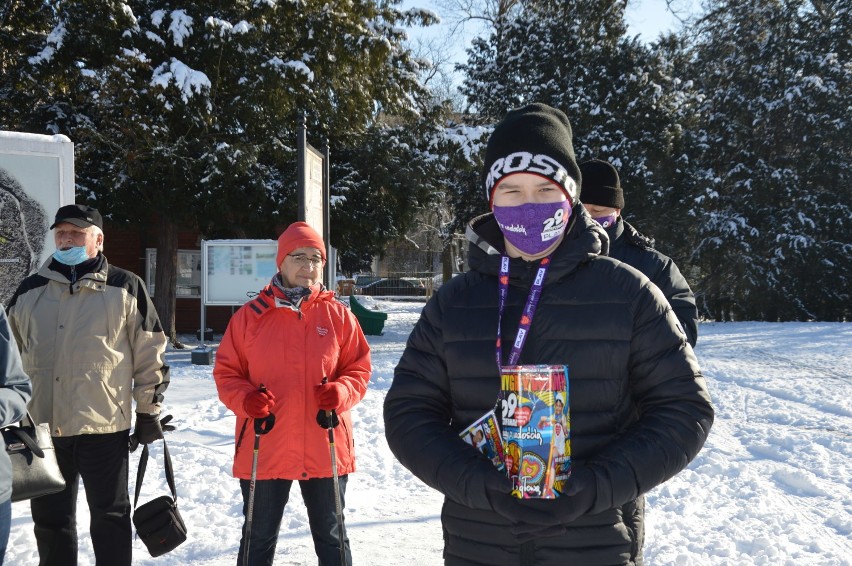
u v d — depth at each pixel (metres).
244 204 17.09
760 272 25.73
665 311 1.98
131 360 3.97
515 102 26.64
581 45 26.69
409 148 20.16
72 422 3.73
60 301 3.84
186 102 14.24
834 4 28.66
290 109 15.99
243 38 15.17
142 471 4.02
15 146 5.92
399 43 18.83
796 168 27.44
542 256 2.07
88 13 14.13
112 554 3.81
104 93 14.08
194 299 20.02
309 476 3.64
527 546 1.92
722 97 28.33
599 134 25.50
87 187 16.25
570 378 1.94
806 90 27.11
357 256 24.33
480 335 2.03
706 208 27.30
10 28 15.73
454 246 51.47
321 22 16.14
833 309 26.62
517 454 1.74
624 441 1.83
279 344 3.72
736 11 29.20
